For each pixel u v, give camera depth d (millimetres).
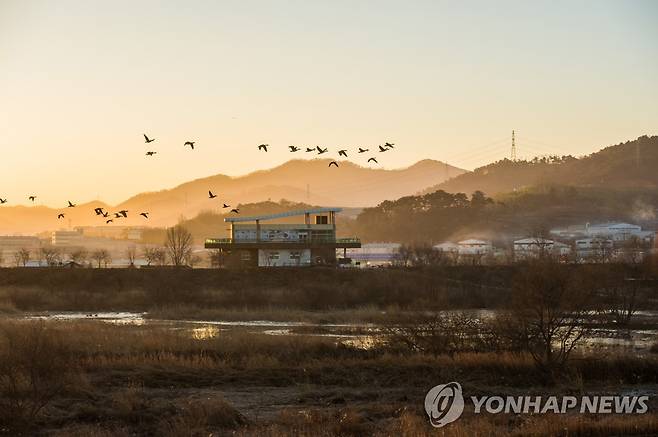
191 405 42906
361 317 88000
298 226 140250
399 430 39562
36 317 92312
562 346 56875
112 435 38938
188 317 91250
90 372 52938
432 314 71812
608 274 101875
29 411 41812
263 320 89250
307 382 52594
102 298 107062
